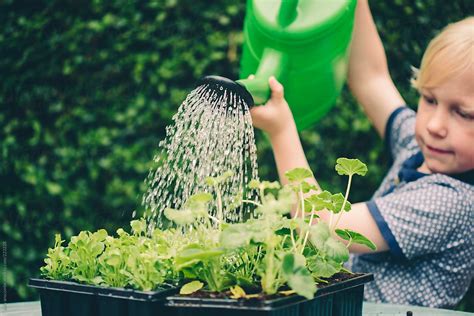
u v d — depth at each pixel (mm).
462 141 1680
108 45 2836
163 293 1022
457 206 1725
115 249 1079
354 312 1171
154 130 2809
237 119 1339
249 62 1606
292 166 1597
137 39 2822
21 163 2779
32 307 1382
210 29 2826
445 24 2898
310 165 2801
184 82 2826
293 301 982
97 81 2832
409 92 2842
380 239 1725
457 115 1672
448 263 1795
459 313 1382
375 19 2848
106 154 2793
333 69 1589
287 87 1565
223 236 975
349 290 1146
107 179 2795
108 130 2809
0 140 2805
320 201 1149
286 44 1509
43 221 2758
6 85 2812
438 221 1715
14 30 2826
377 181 2846
